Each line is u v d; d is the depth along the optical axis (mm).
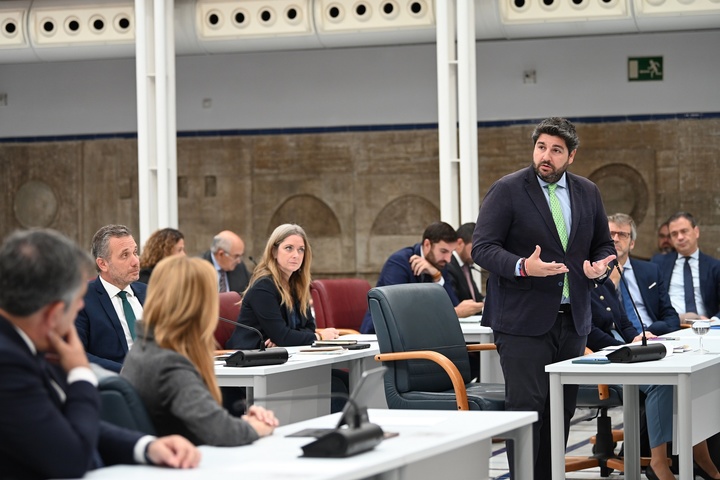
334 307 8625
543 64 12844
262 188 13633
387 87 13328
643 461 6699
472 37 10258
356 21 11133
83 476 2734
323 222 13547
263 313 6523
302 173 13531
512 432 3924
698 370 4926
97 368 3240
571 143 5363
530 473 3904
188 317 3338
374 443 3062
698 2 10469
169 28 10859
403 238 13344
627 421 6094
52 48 11758
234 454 3102
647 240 12734
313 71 13484
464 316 8031
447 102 10320
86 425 2752
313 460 2938
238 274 9828
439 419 3686
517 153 12883
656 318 7805
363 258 13438
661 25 10695
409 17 11023
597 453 6938
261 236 13664
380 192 13375
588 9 10680
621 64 12688
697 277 9016
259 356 5289
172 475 2750
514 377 5363
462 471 3545
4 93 14172
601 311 6922
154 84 10844
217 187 13727
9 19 11750
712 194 12562
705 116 12531
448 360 5734
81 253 2781
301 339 6551
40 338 2783
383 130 13336
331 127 13469
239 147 13656
